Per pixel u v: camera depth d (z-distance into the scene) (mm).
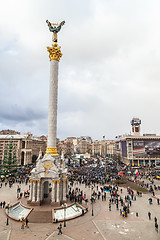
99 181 66125
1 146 131625
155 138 129875
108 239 25969
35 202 37594
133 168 112938
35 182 38656
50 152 43219
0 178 70562
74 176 74375
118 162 141000
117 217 34250
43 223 31156
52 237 26297
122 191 55469
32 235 26828
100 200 45406
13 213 35531
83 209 37062
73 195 42938
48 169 39594
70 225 30484
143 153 128625
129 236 26891
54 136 44781
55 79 46344
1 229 28688
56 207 36438
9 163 82438
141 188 58594
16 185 60625
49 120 45000
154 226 30469
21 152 132750
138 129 144000
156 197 48469
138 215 35438
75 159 140250
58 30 49375
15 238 25875
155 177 75250
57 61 47531
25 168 101062
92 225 30609
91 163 130500
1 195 48219
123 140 141375
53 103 45281
